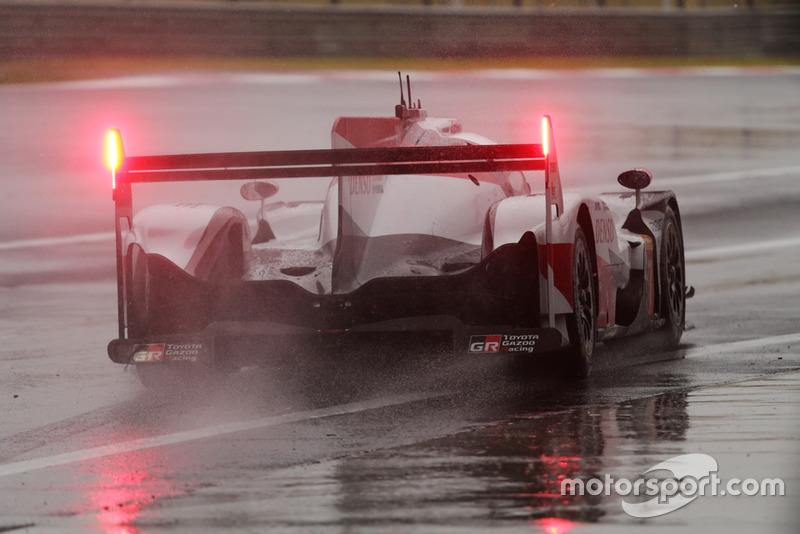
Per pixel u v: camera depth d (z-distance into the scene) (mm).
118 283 24188
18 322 34281
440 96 107500
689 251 47375
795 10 163625
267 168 23438
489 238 24078
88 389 25250
